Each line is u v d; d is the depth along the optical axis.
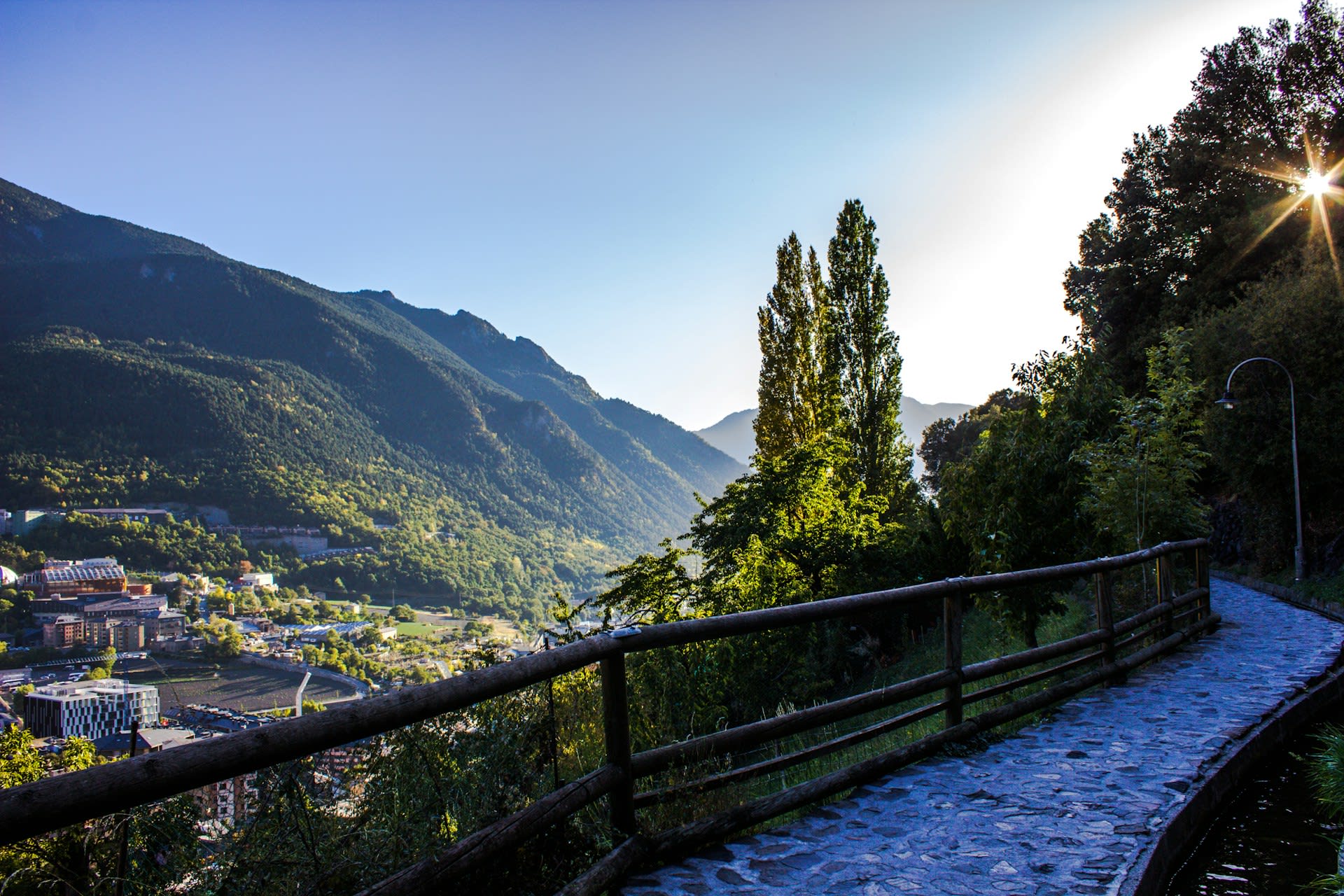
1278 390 19.44
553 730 3.21
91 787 1.66
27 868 1.76
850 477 25.30
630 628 3.45
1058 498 9.92
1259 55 34.72
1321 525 19.25
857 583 18.28
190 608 147.12
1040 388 13.14
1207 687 7.12
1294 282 21.09
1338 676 7.45
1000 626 11.11
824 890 3.10
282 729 2.05
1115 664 7.33
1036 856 3.45
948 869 3.31
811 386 26.44
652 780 3.78
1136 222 38.03
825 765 5.42
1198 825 4.20
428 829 2.59
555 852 3.02
